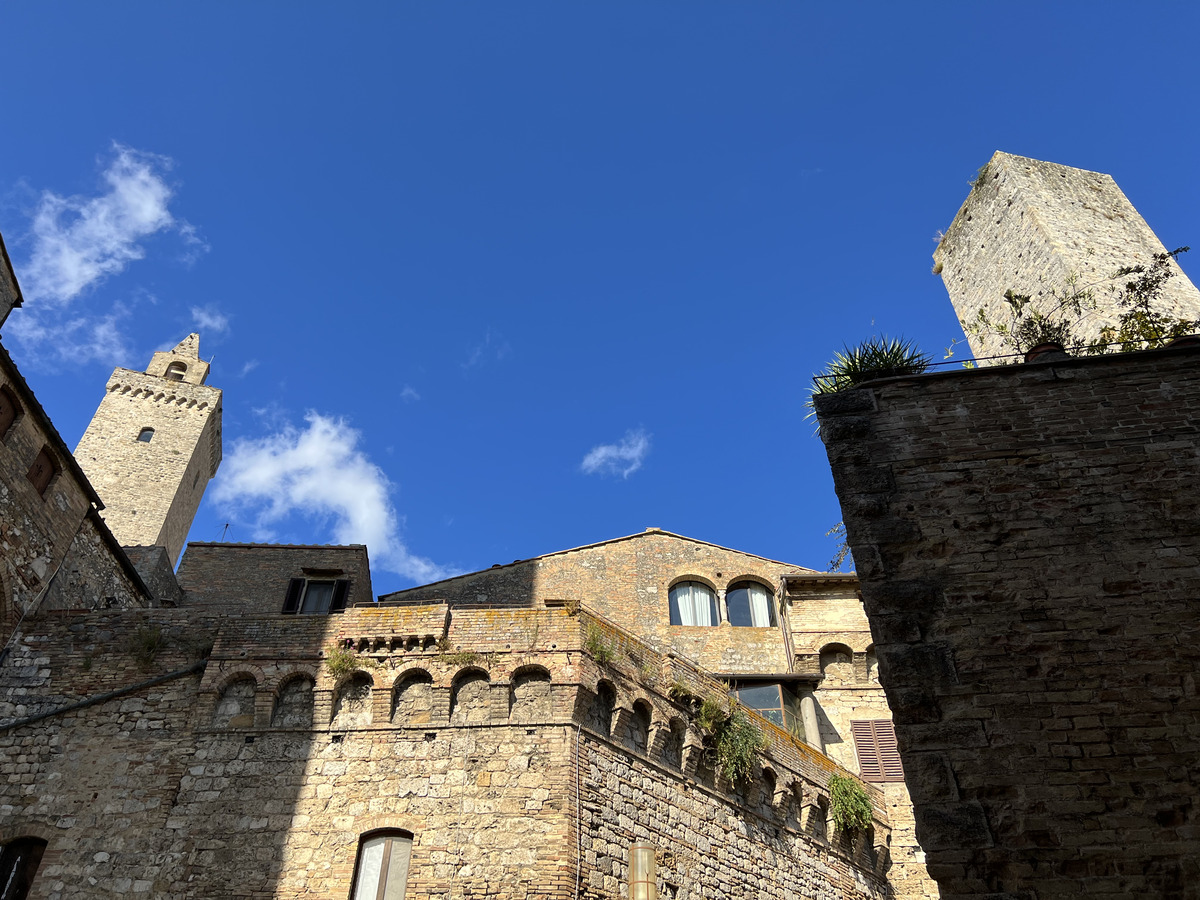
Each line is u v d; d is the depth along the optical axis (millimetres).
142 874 20359
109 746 22609
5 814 21375
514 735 22266
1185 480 10891
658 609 37562
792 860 25953
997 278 37312
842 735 32594
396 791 21391
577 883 20016
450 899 19625
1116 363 12188
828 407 12453
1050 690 9602
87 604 28453
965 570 10617
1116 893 8352
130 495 65812
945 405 12180
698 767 25078
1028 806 8906
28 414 25547
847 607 35438
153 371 79438
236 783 21750
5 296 25391
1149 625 9844
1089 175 38938
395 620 24281
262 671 23547
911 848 29734
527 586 38281
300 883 20047
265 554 36969
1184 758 8930
